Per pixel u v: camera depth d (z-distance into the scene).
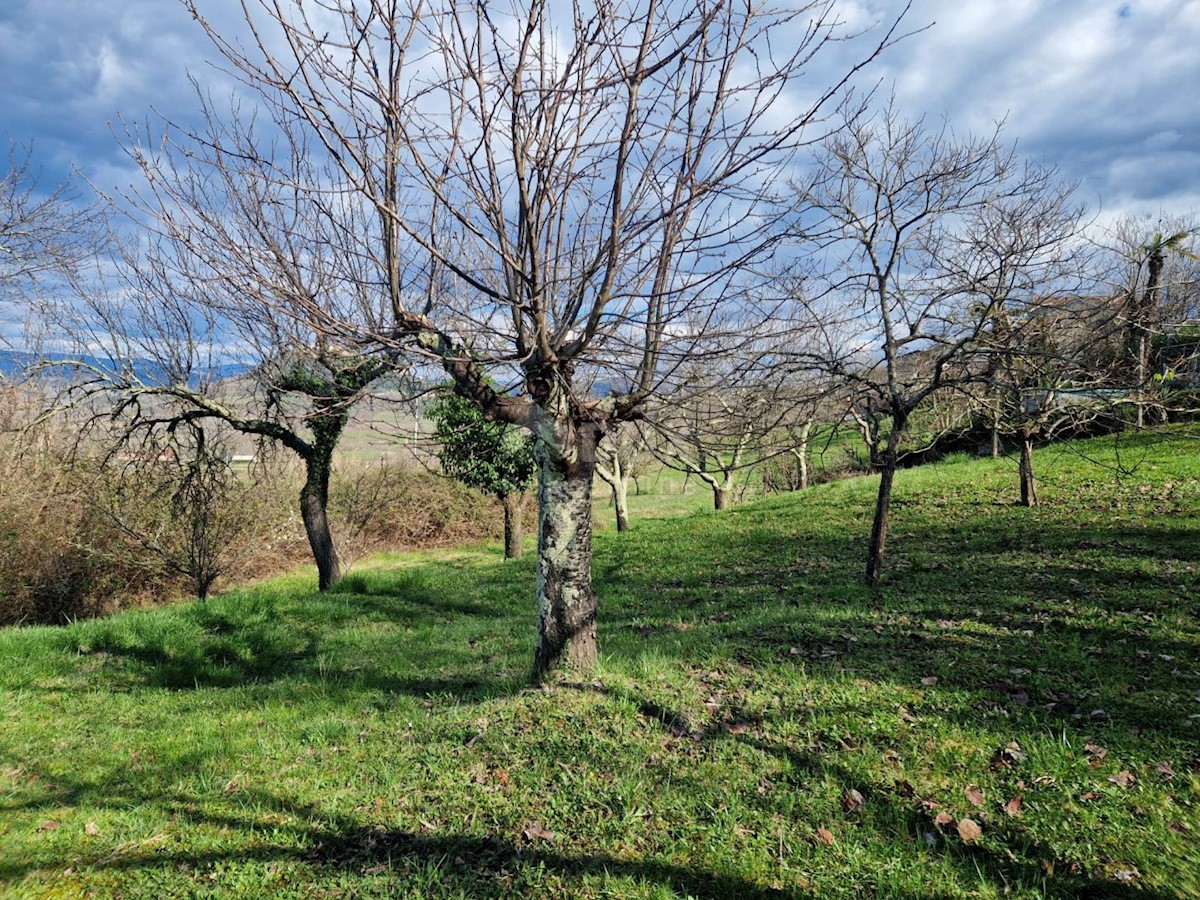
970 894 2.88
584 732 4.32
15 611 13.01
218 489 12.30
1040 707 4.27
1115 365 6.65
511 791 3.87
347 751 4.74
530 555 17.59
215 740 5.25
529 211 3.76
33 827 3.99
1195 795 3.32
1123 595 6.46
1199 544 8.23
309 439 12.68
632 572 11.65
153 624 8.45
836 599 7.61
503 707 4.86
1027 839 3.14
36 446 12.93
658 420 5.00
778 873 3.08
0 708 6.09
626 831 3.44
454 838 3.53
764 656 5.38
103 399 10.37
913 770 3.72
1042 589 6.96
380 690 6.23
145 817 4.04
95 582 13.91
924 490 14.98
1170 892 2.75
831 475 24.39
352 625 9.48
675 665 5.35
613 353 4.41
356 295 5.96
